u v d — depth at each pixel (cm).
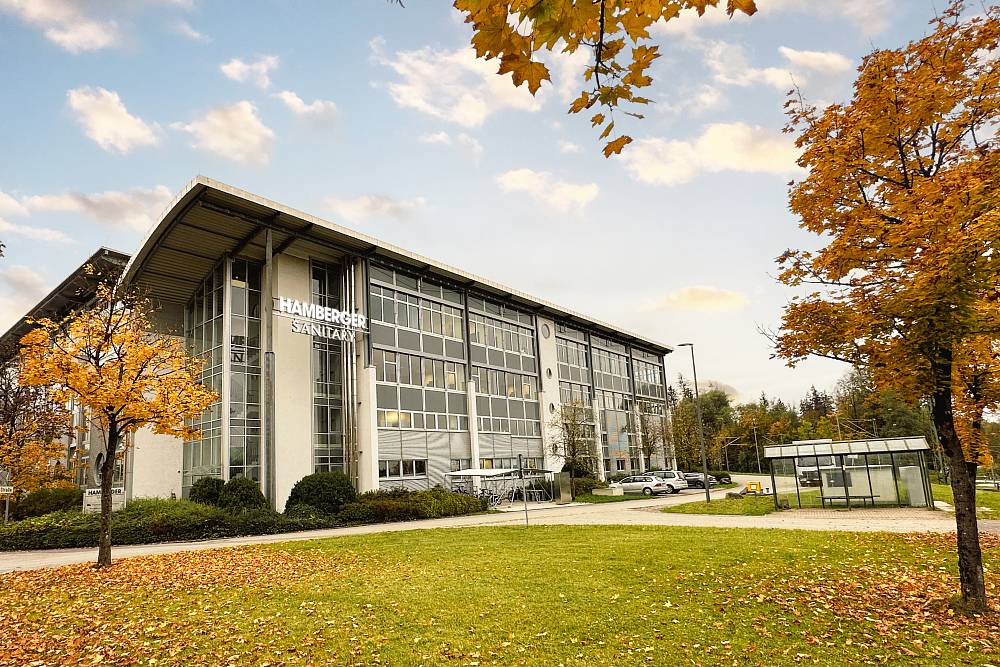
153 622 912
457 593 1014
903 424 5778
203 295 3256
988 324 709
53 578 1318
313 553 1598
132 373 1548
